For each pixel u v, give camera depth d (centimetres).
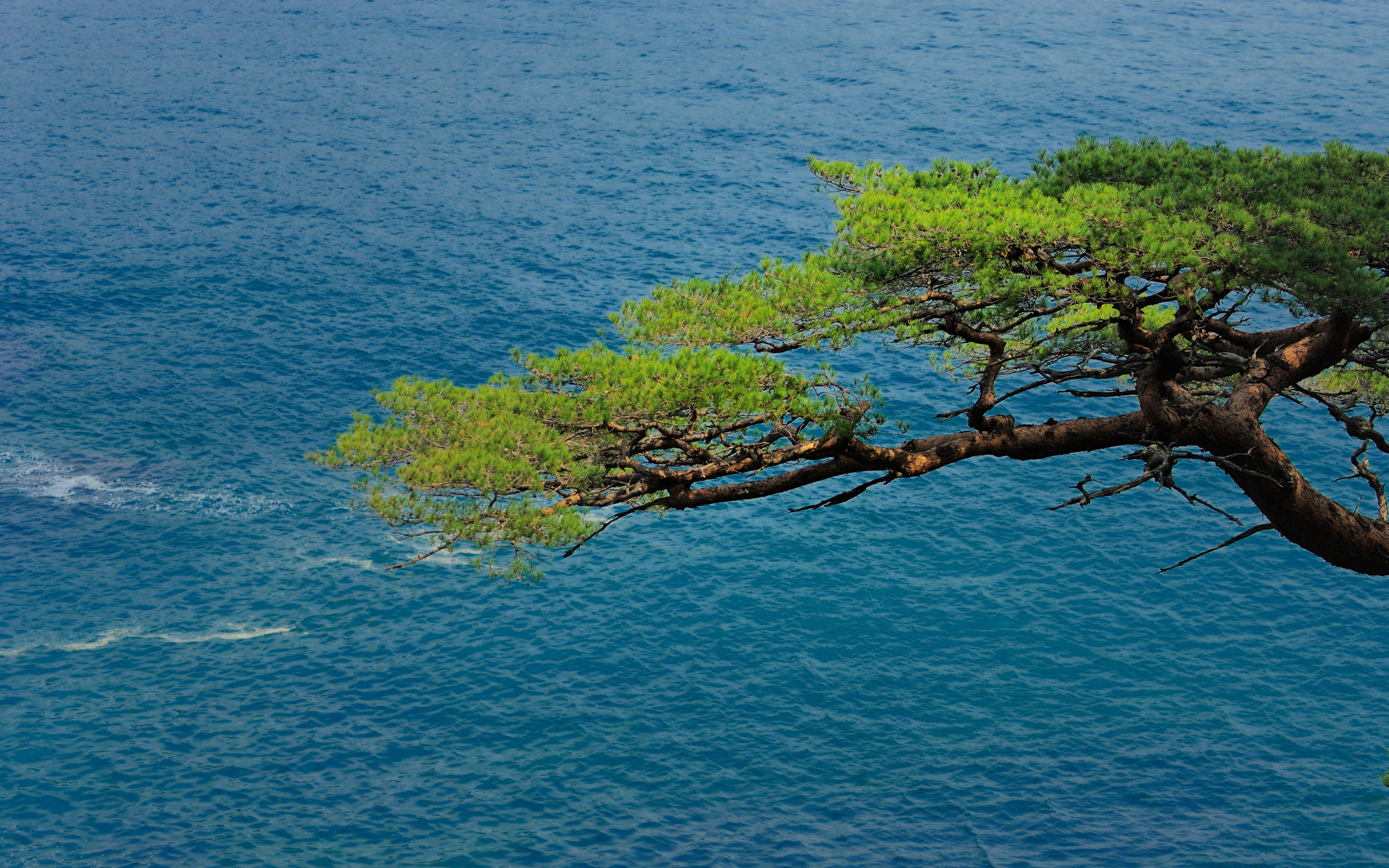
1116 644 3938
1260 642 3922
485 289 7125
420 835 3212
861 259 1305
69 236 8019
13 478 4878
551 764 3484
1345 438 5088
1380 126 10356
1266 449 1333
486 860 3138
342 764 3456
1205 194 1275
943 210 1266
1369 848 3141
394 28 15950
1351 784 3350
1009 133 10550
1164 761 3462
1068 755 3506
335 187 9344
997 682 3797
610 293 7075
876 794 3388
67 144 10406
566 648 3947
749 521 4641
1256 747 3500
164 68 13512
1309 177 1341
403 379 1295
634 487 1302
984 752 3525
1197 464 5000
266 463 5069
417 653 3912
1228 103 11300
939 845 3200
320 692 3731
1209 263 1211
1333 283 1148
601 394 1263
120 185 9294
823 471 1362
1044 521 4619
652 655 3925
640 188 9206
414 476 1159
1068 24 15325
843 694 3762
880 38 14900
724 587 4247
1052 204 1276
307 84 12912
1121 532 4538
